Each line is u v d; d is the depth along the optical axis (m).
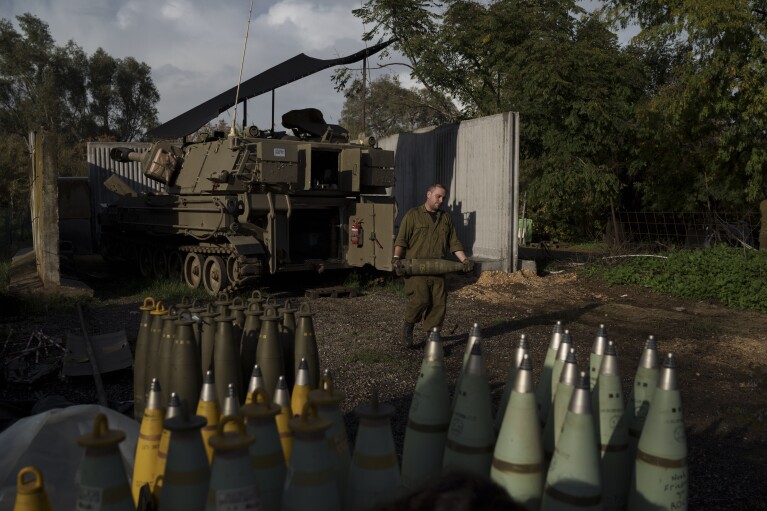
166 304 10.83
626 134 20.75
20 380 6.16
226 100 14.27
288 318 4.32
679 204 19.00
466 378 2.63
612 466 2.71
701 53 15.23
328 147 12.01
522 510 1.36
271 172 10.92
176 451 2.35
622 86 20.27
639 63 20.69
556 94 19.72
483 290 12.85
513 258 14.43
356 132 48.62
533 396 2.46
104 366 6.39
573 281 13.98
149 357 4.16
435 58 25.70
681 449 2.56
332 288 12.15
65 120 61.19
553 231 27.91
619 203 22.92
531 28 22.31
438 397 2.82
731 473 4.56
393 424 5.25
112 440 2.31
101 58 62.56
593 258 15.76
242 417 2.31
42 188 10.97
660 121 17.56
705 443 5.15
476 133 15.18
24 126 59.00
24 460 2.92
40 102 58.53
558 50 20.00
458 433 2.60
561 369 3.11
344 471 2.68
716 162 17.02
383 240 11.91
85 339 7.08
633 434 2.92
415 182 17.67
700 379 6.99
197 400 3.73
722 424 5.60
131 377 6.49
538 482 2.42
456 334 8.93
